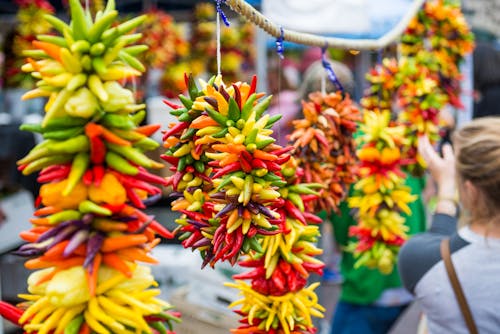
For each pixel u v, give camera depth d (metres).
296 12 2.38
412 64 2.14
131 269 0.96
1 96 4.74
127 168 0.92
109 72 0.90
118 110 0.93
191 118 1.17
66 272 0.92
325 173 1.63
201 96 1.18
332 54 5.27
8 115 4.77
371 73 2.18
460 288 1.43
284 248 1.27
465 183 1.47
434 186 2.95
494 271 1.41
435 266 1.50
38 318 0.95
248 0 3.83
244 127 1.08
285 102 4.32
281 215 1.29
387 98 2.20
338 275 4.48
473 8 3.75
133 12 4.54
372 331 2.64
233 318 2.39
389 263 1.94
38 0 3.32
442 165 1.83
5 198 3.41
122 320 0.94
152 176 0.98
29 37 3.31
